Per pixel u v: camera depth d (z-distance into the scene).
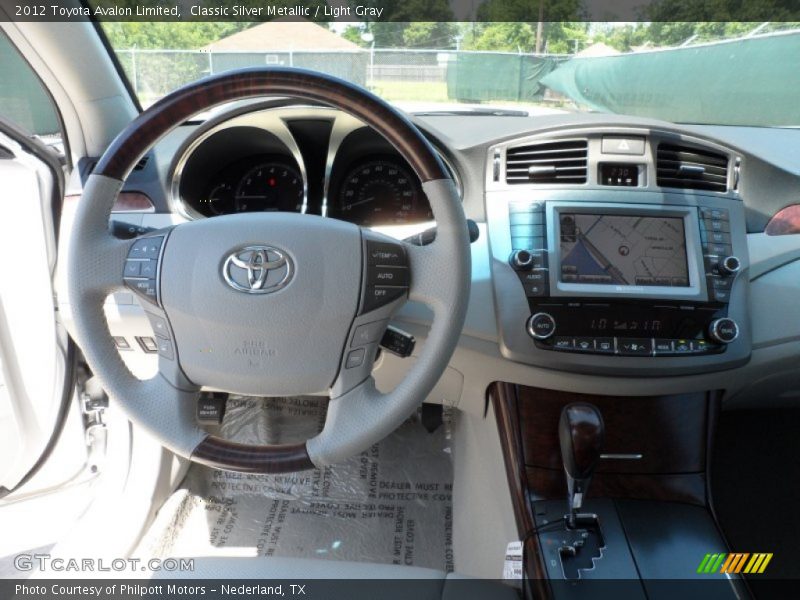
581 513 1.11
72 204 1.29
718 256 1.23
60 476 1.55
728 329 1.19
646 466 1.21
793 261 1.30
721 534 1.09
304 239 0.83
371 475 1.73
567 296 1.18
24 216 1.28
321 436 0.85
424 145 0.80
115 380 0.84
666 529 1.09
